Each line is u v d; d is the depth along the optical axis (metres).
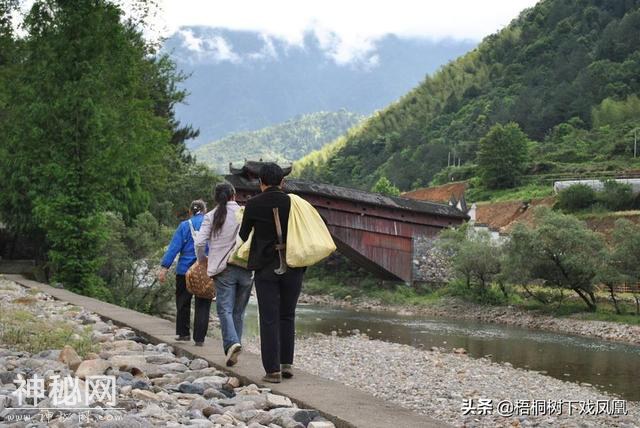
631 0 171.88
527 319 40.84
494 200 99.31
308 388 6.35
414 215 55.56
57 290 17.44
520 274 42.97
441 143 150.00
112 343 8.84
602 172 98.06
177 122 48.38
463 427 11.59
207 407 5.54
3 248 28.38
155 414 5.12
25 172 22.02
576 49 163.50
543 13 195.25
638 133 114.06
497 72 183.38
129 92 24.39
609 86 140.62
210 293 8.75
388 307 49.97
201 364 7.68
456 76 198.00
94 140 21.25
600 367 22.58
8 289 17.09
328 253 6.41
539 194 92.44
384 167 157.00
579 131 127.19
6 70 23.02
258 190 46.06
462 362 21.80
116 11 22.83
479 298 47.69
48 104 21.34
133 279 22.20
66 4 22.31
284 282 6.56
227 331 7.48
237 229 7.55
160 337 9.66
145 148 24.56
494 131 107.88
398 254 55.09
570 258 40.47
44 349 7.93
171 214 34.41
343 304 52.72
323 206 52.12
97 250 20.75
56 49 22.03
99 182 21.34
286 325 6.75
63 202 20.39
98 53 22.52
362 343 26.09
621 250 39.94
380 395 14.73
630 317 38.25
